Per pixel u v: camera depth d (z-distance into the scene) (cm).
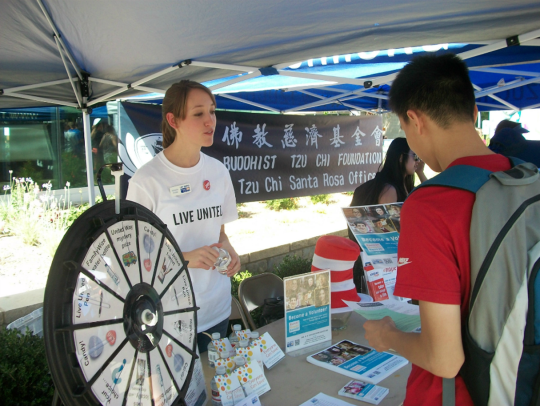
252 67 263
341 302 202
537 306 86
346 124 491
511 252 87
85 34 209
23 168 757
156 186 177
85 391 82
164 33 206
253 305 270
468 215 90
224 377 139
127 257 101
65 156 791
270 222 685
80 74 269
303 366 169
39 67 261
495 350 88
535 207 90
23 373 219
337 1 167
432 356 92
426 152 108
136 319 100
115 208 100
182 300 122
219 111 395
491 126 1002
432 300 90
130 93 331
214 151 394
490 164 98
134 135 338
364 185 276
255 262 469
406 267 95
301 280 184
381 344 115
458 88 99
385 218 219
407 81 103
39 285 404
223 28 200
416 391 106
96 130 813
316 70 331
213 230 196
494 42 218
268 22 193
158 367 106
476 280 88
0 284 402
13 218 583
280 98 489
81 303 85
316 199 865
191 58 250
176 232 181
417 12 181
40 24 200
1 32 206
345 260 200
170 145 188
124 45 225
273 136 431
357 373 160
